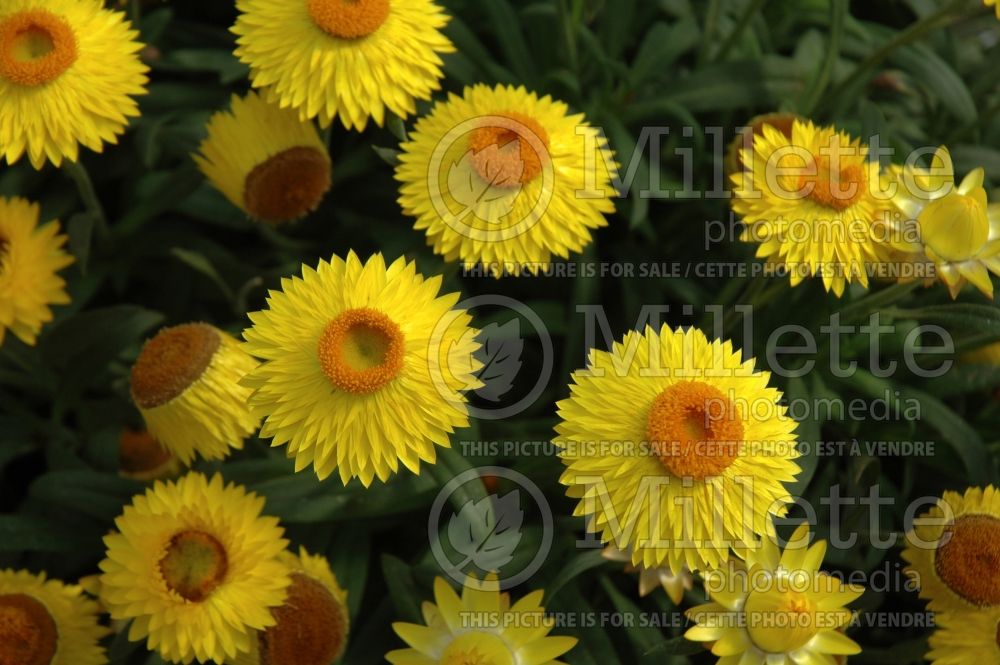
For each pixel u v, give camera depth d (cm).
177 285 65
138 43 60
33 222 60
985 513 57
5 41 57
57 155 58
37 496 59
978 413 64
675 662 58
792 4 69
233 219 65
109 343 61
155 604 55
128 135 66
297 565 57
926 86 66
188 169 63
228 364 57
